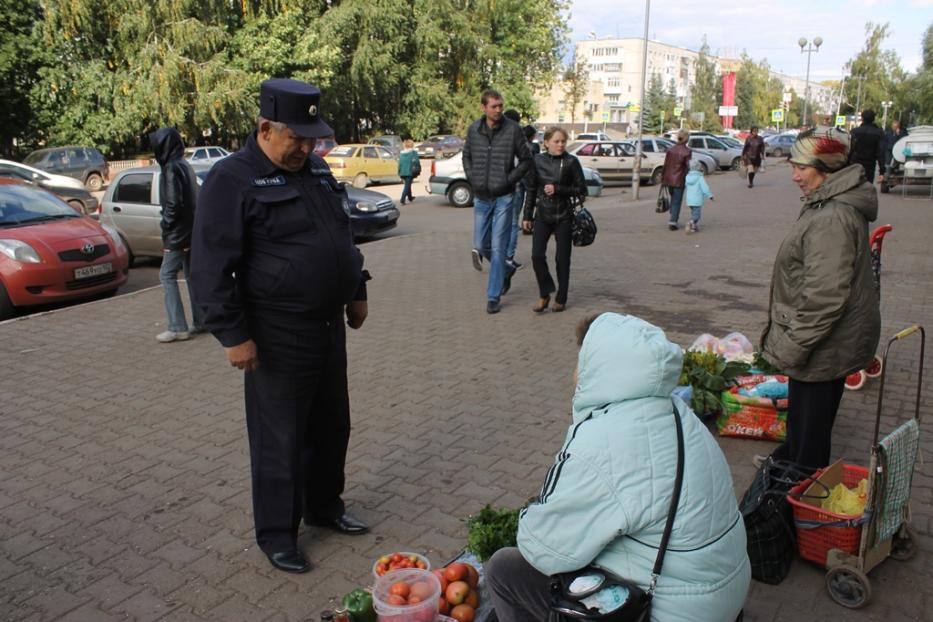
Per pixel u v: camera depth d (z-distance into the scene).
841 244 3.26
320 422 3.58
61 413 5.39
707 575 2.06
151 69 27.61
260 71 30.38
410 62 38.75
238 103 28.48
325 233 3.22
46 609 3.18
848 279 3.26
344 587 3.31
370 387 5.80
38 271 8.48
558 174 7.51
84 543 3.70
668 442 2.11
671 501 2.04
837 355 3.39
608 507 2.04
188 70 28.17
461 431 4.95
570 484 2.08
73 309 8.52
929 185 19.14
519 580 2.47
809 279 3.31
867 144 14.48
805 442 3.56
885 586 3.22
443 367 6.24
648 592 2.05
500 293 7.97
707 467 2.14
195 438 4.93
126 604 3.21
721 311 7.93
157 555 3.58
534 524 2.15
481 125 7.64
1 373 6.29
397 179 27.94
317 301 3.23
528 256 11.54
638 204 19.45
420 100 38.91
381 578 2.90
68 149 26.11
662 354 2.14
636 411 2.13
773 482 3.48
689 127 79.50
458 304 8.47
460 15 38.16
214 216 3.01
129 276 11.46
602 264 10.76
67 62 28.89
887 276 9.44
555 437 4.82
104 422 5.21
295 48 31.14
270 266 3.14
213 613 3.14
